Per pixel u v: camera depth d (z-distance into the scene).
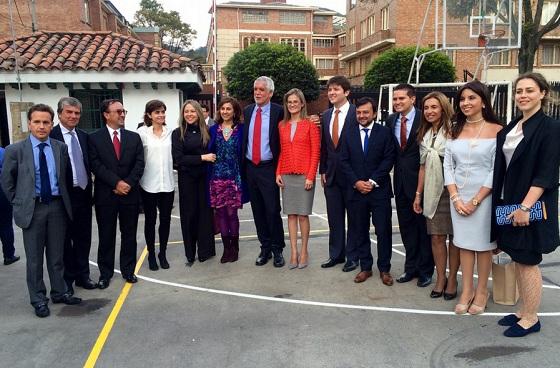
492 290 4.86
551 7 29.75
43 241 4.48
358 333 4.02
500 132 3.93
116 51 12.14
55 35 13.02
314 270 5.66
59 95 11.49
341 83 5.25
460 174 4.23
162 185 5.52
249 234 7.48
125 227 5.23
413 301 4.69
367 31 34.84
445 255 4.71
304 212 5.57
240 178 5.82
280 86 23.08
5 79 10.77
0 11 20.78
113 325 4.23
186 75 11.24
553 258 5.98
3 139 13.18
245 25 44.22
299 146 5.46
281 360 3.60
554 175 3.63
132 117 11.77
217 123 5.88
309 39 45.66
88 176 5.00
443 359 3.57
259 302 4.72
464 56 26.84
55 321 4.33
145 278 5.46
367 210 5.15
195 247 6.15
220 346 3.83
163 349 3.79
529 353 3.63
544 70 30.75
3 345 3.88
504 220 3.81
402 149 4.91
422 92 12.95
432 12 28.69
